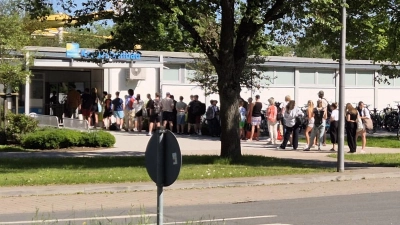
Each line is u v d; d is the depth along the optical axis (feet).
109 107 109.09
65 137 77.46
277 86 136.87
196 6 58.65
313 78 142.10
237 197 43.93
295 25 63.52
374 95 149.79
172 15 55.62
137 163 60.90
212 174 52.42
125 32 62.85
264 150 79.25
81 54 102.27
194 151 76.02
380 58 95.40
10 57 92.22
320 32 64.03
